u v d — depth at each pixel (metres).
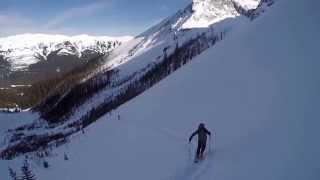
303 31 24.61
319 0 26.72
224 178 13.99
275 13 33.03
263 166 13.51
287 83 19.88
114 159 21.22
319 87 16.59
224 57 34.62
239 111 21.36
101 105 155.12
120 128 30.58
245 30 38.94
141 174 17.69
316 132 13.52
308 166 11.97
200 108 26.78
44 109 183.62
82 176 19.42
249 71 26.47
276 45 26.59
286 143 14.15
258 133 16.73
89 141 28.61
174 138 23.09
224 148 17.34
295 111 16.28
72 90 188.25
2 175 21.33
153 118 30.88
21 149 48.78
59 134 89.12
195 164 16.72
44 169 22.28
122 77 196.75
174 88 36.69
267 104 19.38
